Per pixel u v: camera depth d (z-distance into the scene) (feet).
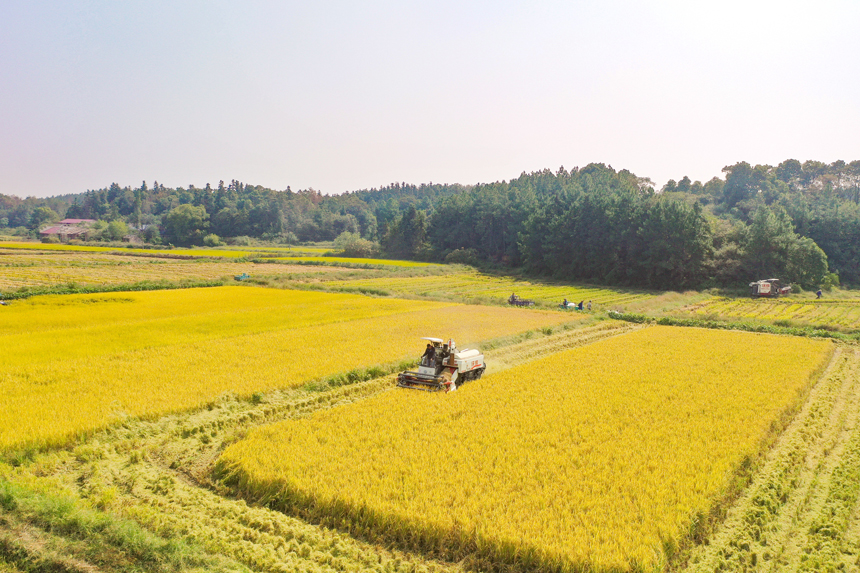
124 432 57.67
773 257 292.20
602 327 159.94
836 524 42.52
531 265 381.19
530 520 38.91
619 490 44.80
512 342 126.93
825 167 640.99
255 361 90.12
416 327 135.74
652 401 71.36
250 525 40.93
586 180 593.83
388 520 39.93
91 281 235.81
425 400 70.49
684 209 305.53
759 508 44.68
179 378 77.41
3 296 172.45
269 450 51.65
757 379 85.46
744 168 565.12
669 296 252.62
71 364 84.33
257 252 470.39
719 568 36.88
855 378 95.81
